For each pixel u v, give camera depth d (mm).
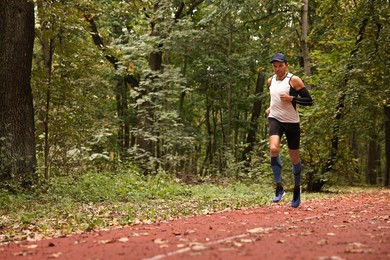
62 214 8633
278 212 7645
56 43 13812
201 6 27484
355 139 30844
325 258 3270
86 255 3768
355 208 8492
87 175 15328
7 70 11953
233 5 20203
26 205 9969
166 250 3877
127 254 3729
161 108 22828
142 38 22578
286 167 17500
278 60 7660
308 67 20078
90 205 10477
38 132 14891
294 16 20906
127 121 30922
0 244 4977
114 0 15844
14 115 11961
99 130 18922
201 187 16656
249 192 15523
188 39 22875
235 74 25609
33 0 11875
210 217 7012
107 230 5875
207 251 3713
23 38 12141
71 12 13094
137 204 10828
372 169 33750
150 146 23281
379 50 16609
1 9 12055
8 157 11305
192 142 22359
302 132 17000
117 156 26094
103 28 23922
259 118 31578
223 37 24156
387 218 6461
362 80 16969
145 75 22438
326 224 5750
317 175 17172
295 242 4145
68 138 15500
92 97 16500
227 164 22281
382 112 22625
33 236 5961
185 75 27453
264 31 23141
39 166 12758
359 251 3576
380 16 16719
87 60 14297
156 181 15969
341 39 18703
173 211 8891
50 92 14195
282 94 7625
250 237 4555
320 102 16500
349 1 18250
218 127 40969
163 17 22656
